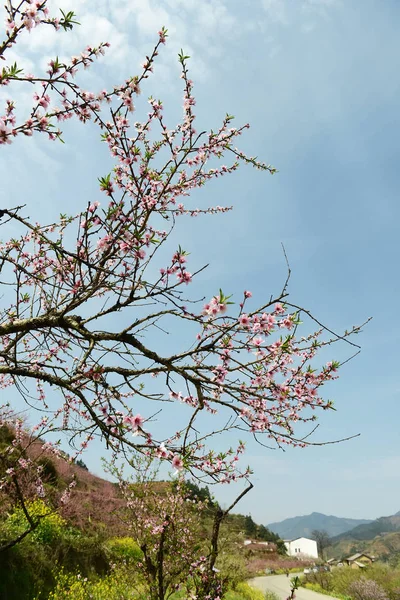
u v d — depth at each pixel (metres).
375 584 25.69
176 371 3.29
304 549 93.88
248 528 66.81
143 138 4.31
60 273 3.47
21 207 2.56
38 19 2.61
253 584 25.41
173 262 3.36
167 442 3.17
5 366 3.45
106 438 2.96
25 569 8.28
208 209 5.02
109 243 3.44
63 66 2.94
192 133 4.23
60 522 11.34
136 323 3.32
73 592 8.56
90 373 3.19
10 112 3.13
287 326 3.31
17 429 6.06
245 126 4.58
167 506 5.62
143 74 3.44
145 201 3.77
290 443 3.72
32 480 6.09
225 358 3.42
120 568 7.91
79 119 3.33
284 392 3.37
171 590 4.67
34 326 3.40
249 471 4.53
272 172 4.83
